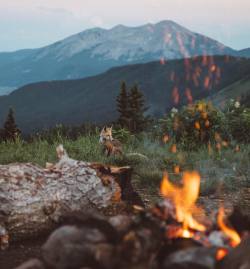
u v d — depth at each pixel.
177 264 3.40
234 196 8.52
